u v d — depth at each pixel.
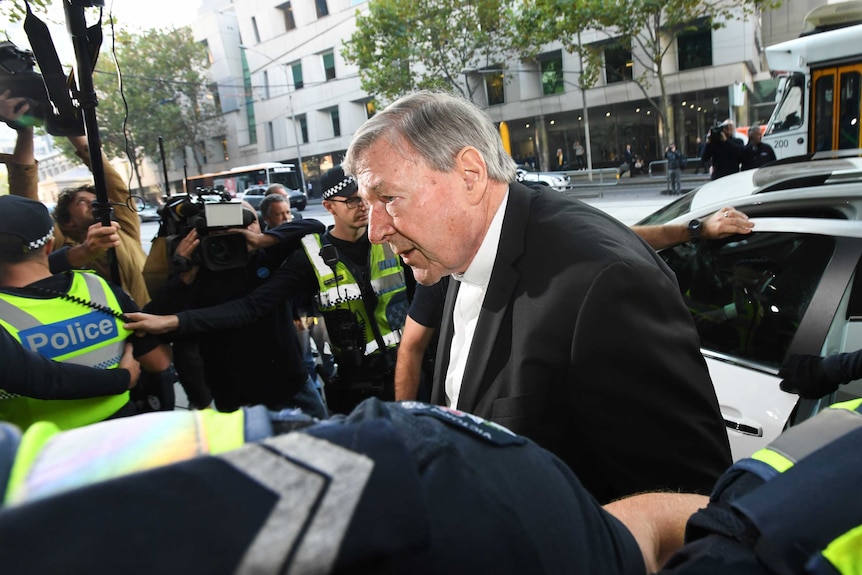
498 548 0.38
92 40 1.81
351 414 0.46
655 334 0.89
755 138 7.57
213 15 29.23
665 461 0.92
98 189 1.89
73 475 0.32
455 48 20.08
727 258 1.98
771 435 1.62
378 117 0.99
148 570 0.25
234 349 2.18
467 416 0.49
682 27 18.59
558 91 21.58
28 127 2.23
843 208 1.69
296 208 21.69
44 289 1.48
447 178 0.97
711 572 0.45
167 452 0.36
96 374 1.49
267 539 0.27
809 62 6.07
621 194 15.39
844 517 0.43
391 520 0.30
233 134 30.91
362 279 2.11
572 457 1.07
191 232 2.02
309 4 26.50
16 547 0.24
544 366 0.97
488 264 1.05
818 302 1.64
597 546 0.50
